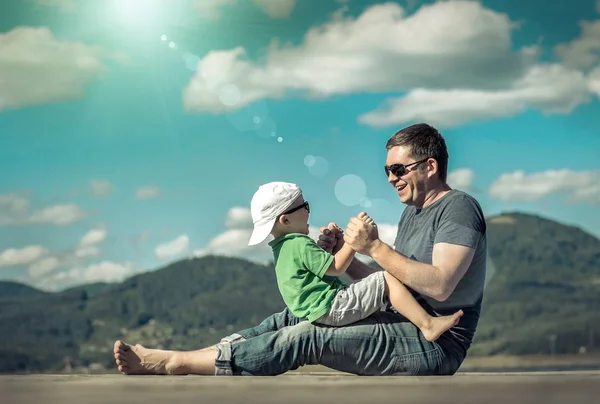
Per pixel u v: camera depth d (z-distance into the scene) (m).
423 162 2.35
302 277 2.15
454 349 2.18
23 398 1.06
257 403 0.95
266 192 2.28
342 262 2.17
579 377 1.53
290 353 2.08
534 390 1.13
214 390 1.20
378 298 2.12
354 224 2.14
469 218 2.21
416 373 2.12
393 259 2.11
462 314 2.10
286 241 2.23
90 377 1.81
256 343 2.09
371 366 2.10
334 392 1.13
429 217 2.29
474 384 1.28
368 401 0.96
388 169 2.40
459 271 2.14
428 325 2.07
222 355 2.08
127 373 2.12
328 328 2.10
